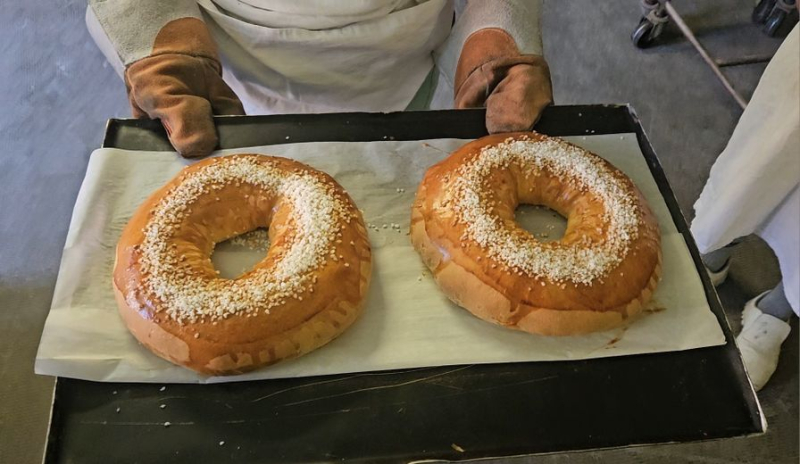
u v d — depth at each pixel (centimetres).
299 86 118
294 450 67
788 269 111
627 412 72
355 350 74
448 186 84
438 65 122
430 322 77
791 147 92
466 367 74
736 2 221
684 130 193
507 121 94
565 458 136
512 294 75
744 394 74
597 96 202
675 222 89
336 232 79
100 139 186
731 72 205
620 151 96
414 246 83
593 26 220
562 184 88
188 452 67
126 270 74
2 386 142
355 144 93
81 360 70
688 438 71
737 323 153
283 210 82
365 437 69
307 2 104
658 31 207
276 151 91
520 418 71
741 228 110
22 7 216
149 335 70
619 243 80
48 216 170
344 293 75
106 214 83
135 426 68
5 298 155
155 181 87
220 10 110
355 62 114
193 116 90
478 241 78
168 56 94
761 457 136
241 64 115
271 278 74
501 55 102
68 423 68
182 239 78
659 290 82
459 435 69
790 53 90
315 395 71
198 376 71
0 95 194
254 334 70
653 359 76
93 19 98
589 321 75
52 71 200
